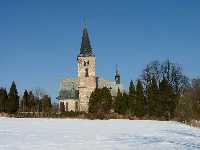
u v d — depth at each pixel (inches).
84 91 5565.9
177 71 4842.5
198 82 3831.2
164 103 4751.5
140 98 4968.0
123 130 2193.7
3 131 2022.6
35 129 2213.3
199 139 1604.3
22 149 1249.4
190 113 3511.3
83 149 1254.9
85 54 5610.2
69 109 5851.4
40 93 6555.1
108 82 6161.4
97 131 2089.1
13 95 5674.2
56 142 1466.5
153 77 4913.9
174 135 1831.9
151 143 1444.4
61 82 6018.7
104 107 5147.6
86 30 5684.1
